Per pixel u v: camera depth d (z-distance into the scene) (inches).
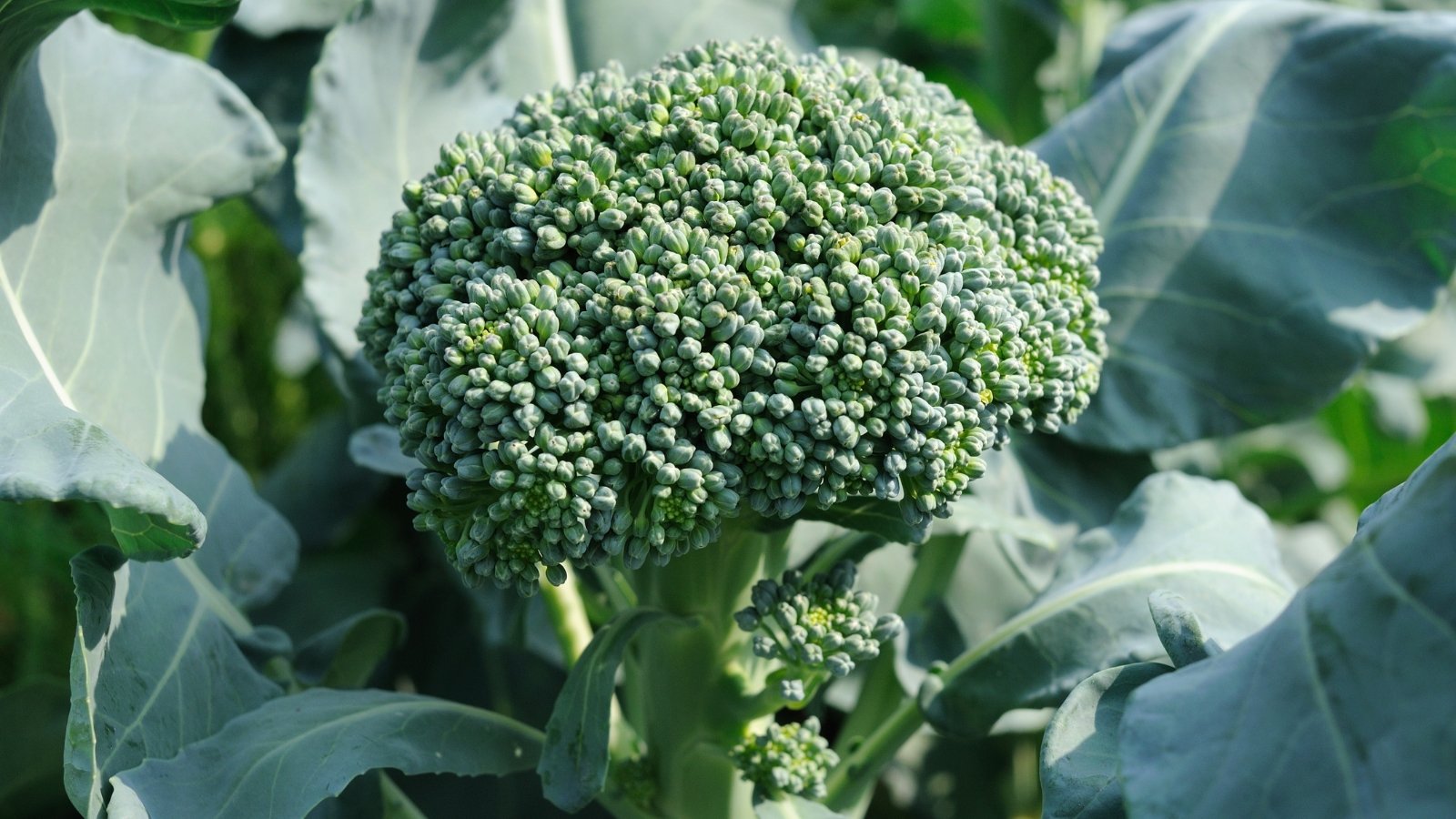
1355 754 22.3
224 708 25.7
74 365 25.5
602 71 25.4
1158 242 28.7
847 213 24.1
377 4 27.5
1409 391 38.6
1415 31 28.0
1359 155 28.2
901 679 27.5
